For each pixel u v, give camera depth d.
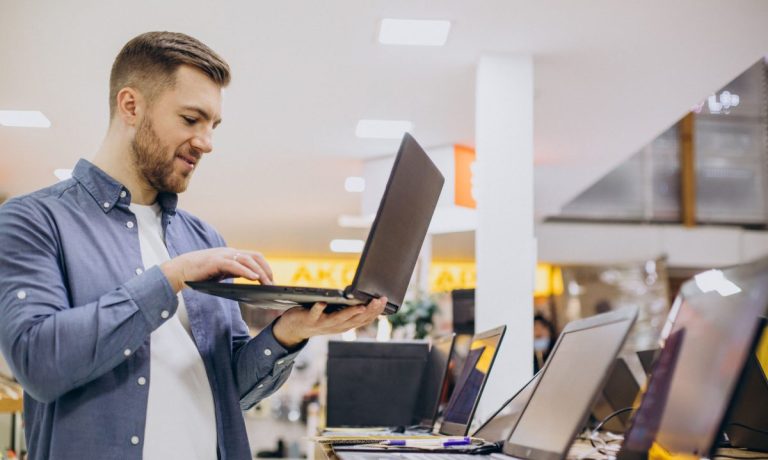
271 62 4.52
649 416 1.20
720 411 1.02
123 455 1.39
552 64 4.53
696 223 11.17
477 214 4.29
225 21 3.98
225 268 1.39
